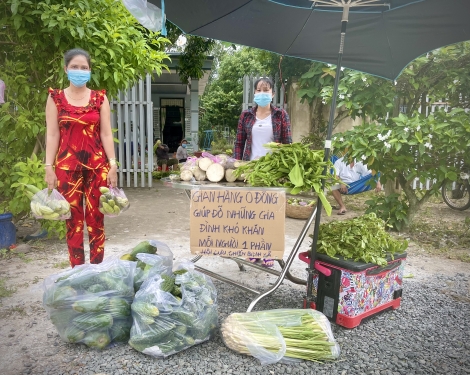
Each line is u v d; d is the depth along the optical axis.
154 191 8.95
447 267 4.46
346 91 5.61
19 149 4.82
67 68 3.11
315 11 3.47
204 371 2.41
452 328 3.05
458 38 3.38
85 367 2.42
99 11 4.64
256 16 3.53
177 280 2.71
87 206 3.40
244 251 2.85
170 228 5.79
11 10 3.99
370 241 3.03
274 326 2.59
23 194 4.34
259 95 3.80
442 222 6.48
